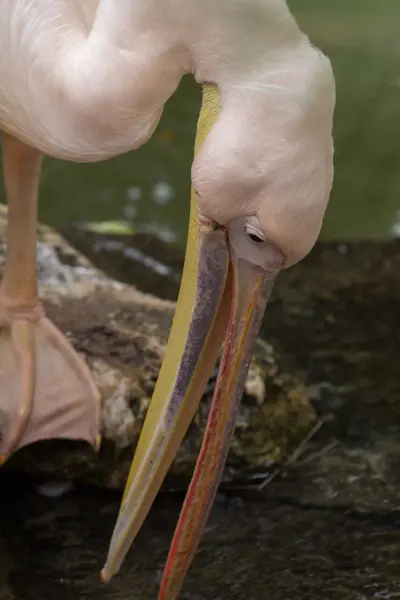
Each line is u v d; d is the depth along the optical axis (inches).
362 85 747.4
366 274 364.5
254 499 339.0
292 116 321.7
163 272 363.9
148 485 327.6
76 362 339.0
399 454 343.0
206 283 325.1
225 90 323.0
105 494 338.3
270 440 341.4
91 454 338.0
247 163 322.3
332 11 955.3
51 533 335.6
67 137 328.5
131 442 338.0
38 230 356.8
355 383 349.7
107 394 338.3
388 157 632.4
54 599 331.6
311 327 355.9
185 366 326.3
